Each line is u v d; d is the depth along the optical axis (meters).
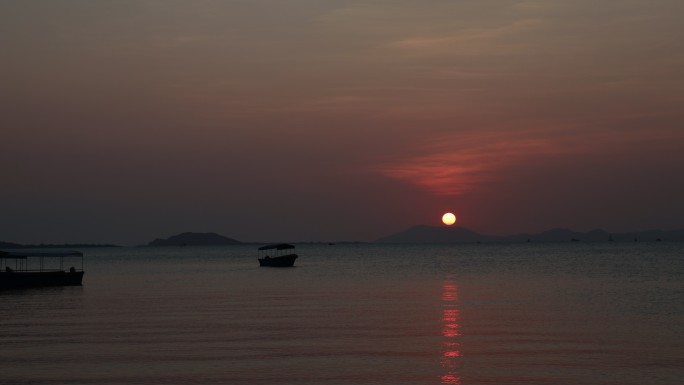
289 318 46.34
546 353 32.56
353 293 67.56
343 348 34.22
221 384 26.81
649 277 88.12
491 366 29.75
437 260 169.38
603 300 57.59
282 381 27.27
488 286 75.19
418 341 36.19
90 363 30.64
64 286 81.69
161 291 73.25
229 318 46.59
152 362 30.84
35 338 37.81
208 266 152.75
